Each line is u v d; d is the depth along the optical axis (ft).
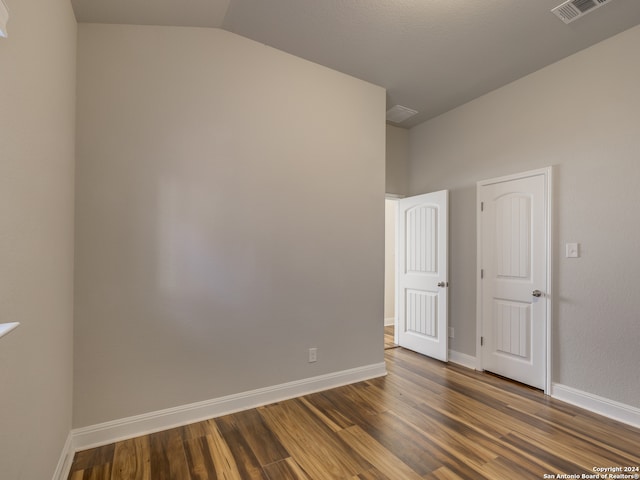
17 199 3.71
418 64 9.29
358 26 7.71
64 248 5.72
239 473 5.70
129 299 6.84
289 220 8.75
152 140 7.11
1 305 3.31
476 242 11.10
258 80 8.36
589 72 8.33
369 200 10.22
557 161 8.95
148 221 7.03
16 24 3.58
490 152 10.75
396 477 5.58
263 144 8.39
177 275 7.30
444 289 11.72
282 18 7.45
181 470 5.78
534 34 7.88
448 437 6.80
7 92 3.41
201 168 7.59
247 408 8.04
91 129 6.57
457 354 11.61
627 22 7.40
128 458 6.10
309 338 9.02
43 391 4.58
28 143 4.01
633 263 7.48
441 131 12.50
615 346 7.71
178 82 7.40
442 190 12.08
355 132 9.96
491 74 9.73
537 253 9.36
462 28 7.71
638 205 7.43
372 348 10.19
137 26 7.06
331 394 8.92
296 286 8.84
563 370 8.66
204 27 7.68
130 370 6.83
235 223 7.98
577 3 6.84
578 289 8.41
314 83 9.23
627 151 7.62
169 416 7.16
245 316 8.08
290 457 6.14
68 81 5.89
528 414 7.79
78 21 6.58
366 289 10.11
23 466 3.85
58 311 5.35
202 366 7.55
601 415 7.77
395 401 8.48
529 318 9.51
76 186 6.43
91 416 6.49
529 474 5.65
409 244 13.37
